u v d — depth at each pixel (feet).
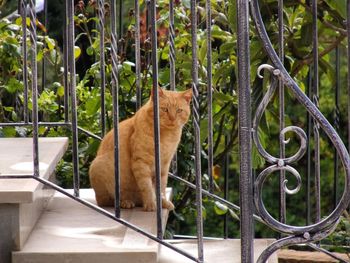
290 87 14.34
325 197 40.37
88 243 16.11
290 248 24.76
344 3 20.85
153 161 18.74
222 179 35.68
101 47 16.90
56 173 23.88
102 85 17.79
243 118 14.34
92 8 26.22
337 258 19.57
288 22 22.68
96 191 19.19
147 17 24.38
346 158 14.16
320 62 23.61
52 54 25.14
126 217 18.25
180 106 18.72
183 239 21.43
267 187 40.52
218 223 39.47
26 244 15.97
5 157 18.45
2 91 25.59
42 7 28.66
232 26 21.77
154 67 15.16
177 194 24.21
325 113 40.73
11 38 23.93
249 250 14.49
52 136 24.50
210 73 19.31
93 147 22.79
